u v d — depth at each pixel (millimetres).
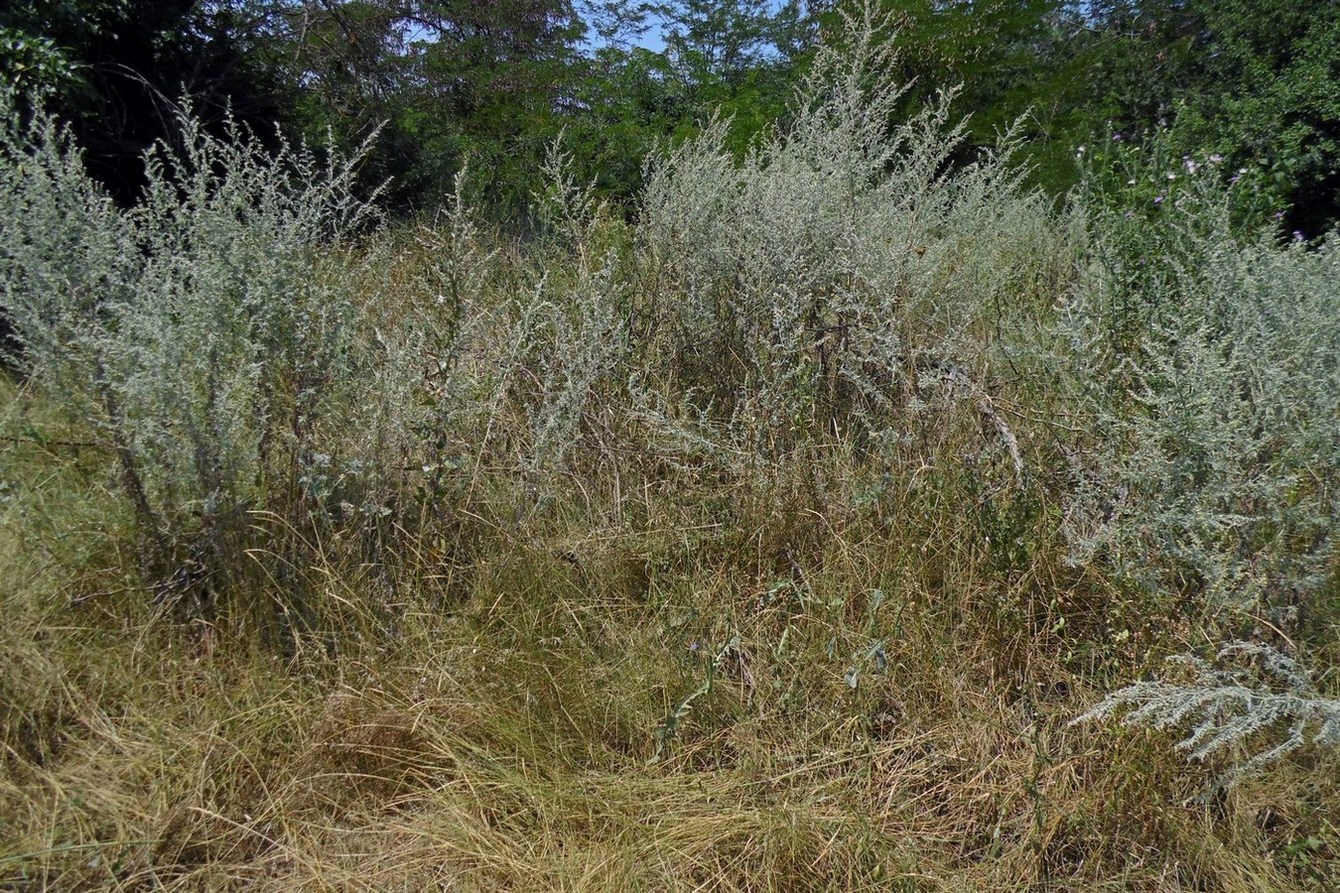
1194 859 2141
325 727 2367
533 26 11711
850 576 2770
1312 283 2977
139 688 2430
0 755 2215
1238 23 8422
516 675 2527
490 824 2229
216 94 7777
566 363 3297
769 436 3180
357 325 3084
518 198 8336
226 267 2756
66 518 2838
